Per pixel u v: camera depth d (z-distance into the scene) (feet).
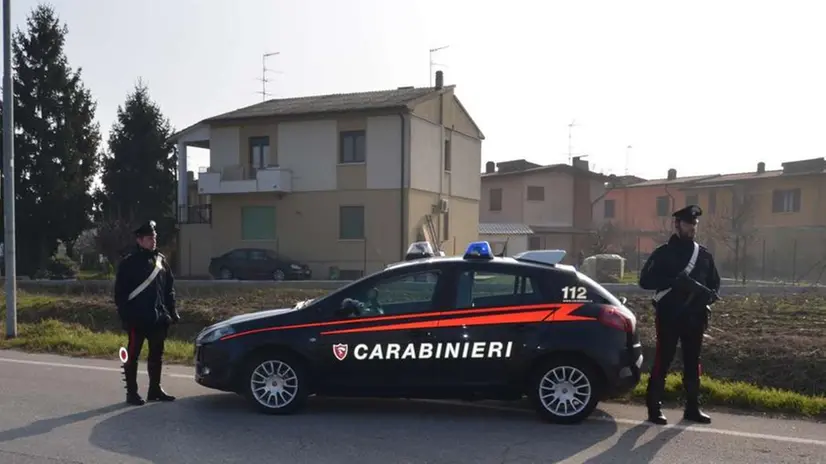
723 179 138.92
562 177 148.05
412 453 17.54
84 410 21.89
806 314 43.34
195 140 106.32
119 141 120.47
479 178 115.24
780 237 119.03
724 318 41.34
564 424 20.26
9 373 27.91
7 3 38.09
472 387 20.75
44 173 104.99
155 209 121.08
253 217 99.71
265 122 97.76
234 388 21.56
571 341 20.20
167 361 30.89
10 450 17.80
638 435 19.21
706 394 22.97
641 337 32.96
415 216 94.12
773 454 17.51
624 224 155.94
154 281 23.07
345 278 94.17
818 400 22.16
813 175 119.03
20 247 107.24
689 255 20.48
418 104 94.79
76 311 48.47
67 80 109.29
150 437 18.93
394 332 20.93
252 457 17.20
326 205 95.25
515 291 20.93
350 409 22.13
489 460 17.02
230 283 68.03
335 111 93.09
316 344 21.09
